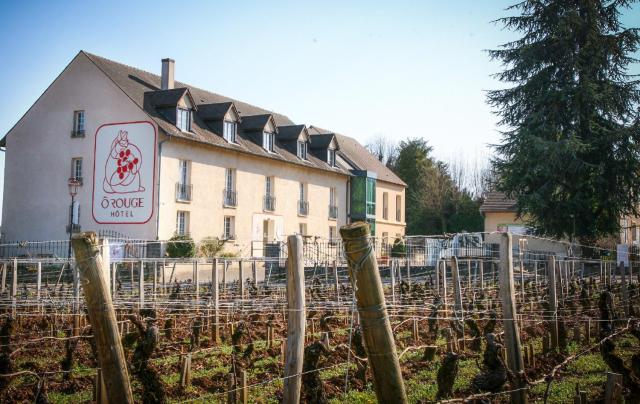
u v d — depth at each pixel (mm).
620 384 6367
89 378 10586
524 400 7348
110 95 34656
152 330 7715
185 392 9641
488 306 17359
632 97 34062
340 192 49125
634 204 35219
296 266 5895
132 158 33656
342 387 9828
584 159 34375
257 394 9445
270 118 41406
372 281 5375
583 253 35219
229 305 15766
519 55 35344
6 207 37219
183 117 35250
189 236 31797
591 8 33906
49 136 36406
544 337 12359
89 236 5434
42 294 18328
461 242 29391
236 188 38406
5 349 10312
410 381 10172
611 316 11766
